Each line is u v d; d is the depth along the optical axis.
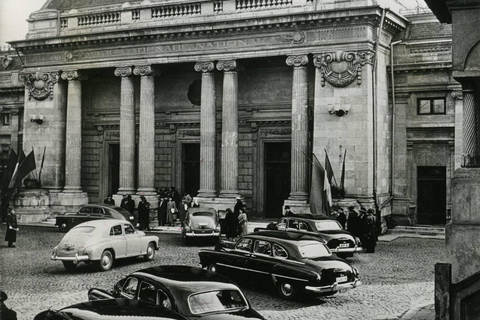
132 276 12.70
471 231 13.09
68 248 21.72
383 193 35.91
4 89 48.81
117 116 43.69
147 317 8.93
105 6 43.16
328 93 34.50
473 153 14.16
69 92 42.44
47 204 41.97
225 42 37.06
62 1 45.94
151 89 39.62
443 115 35.84
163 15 39.25
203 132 37.81
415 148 36.81
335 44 34.16
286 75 38.41
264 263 18.00
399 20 36.09
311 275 16.73
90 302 10.08
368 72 33.69
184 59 38.22
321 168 31.02
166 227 37.38
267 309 16.55
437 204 36.44
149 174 39.38
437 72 35.81
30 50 43.34
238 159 39.81
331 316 15.91
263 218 38.94
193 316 11.27
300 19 34.41
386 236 33.75
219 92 39.97
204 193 37.62
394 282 20.58
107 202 39.78
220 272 19.39
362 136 33.62
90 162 44.81
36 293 18.36
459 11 13.67
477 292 8.98
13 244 29.88
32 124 43.84
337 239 24.30
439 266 9.22
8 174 32.00
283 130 38.47
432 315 15.78
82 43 41.12
